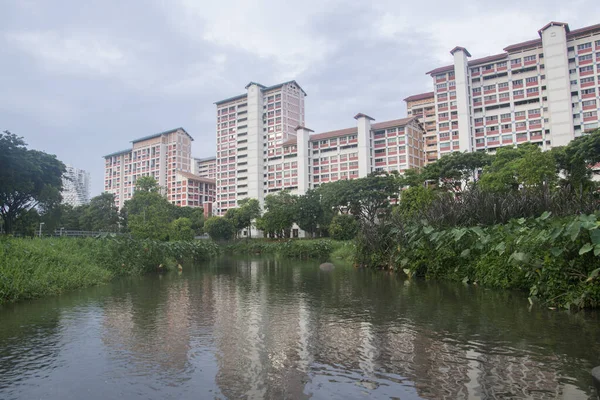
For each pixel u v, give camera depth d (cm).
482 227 1274
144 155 11575
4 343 632
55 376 485
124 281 1510
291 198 6175
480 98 6506
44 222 3291
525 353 536
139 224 3092
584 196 1186
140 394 426
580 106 5550
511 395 406
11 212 3192
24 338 661
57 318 817
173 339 645
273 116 9069
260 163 9038
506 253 1081
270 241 5709
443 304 898
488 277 1145
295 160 8444
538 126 5978
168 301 1025
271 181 8894
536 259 886
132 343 625
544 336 614
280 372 487
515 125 6166
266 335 664
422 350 562
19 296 1050
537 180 2603
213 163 12675
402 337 631
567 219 909
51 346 614
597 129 2466
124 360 542
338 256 2897
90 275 1416
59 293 1173
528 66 6097
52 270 1264
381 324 723
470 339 609
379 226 1886
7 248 1266
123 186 12138
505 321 716
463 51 6525
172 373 489
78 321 788
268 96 9212
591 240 758
